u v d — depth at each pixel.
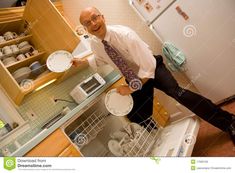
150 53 2.01
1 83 1.97
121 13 2.61
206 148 2.20
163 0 2.31
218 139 2.21
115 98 2.01
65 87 2.27
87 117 2.16
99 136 2.23
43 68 2.18
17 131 1.88
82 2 2.75
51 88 2.20
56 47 2.17
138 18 2.54
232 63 2.32
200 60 2.41
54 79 2.15
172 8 2.31
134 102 2.21
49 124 1.90
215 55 2.34
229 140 2.14
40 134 1.66
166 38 2.44
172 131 2.11
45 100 2.12
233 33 2.21
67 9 2.84
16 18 2.21
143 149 1.95
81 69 2.39
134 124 2.05
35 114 2.02
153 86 2.18
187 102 2.04
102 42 2.02
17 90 1.86
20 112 1.98
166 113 2.53
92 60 2.26
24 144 1.73
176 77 2.59
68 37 2.06
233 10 2.14
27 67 2.11
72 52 2.15
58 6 2.79
